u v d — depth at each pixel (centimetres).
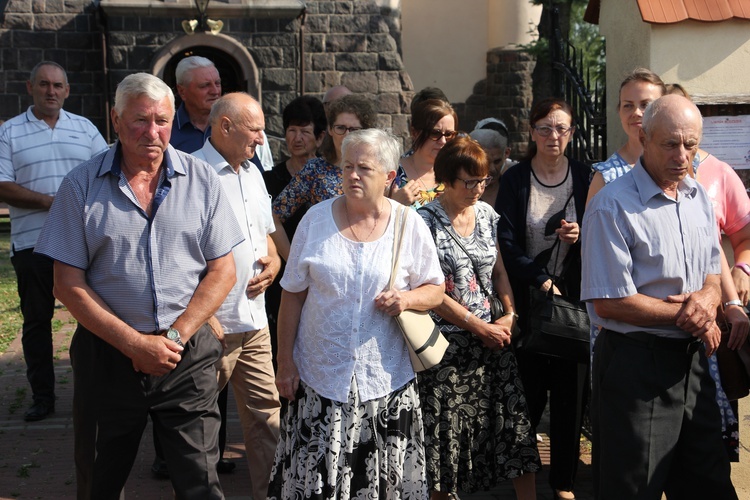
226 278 401
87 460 392
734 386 441
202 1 1756
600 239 388
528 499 470
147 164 387
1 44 1816
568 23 1705
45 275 646
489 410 466
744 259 451
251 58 1802
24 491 518
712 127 503
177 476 393
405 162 544
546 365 518
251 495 520
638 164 392
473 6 2380
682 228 387
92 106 1844
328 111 540
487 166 458
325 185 534
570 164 524
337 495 380
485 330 457
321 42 1880
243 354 477
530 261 505
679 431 386
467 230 471
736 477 496
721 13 496
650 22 494
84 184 384
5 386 739
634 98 457
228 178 468
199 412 396
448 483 455
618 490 383
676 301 380
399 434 387
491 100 2369
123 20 1778
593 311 408
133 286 384
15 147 650
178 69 563
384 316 388
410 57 2380
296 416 393
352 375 381
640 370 383
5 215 1867
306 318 393
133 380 385
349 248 388
